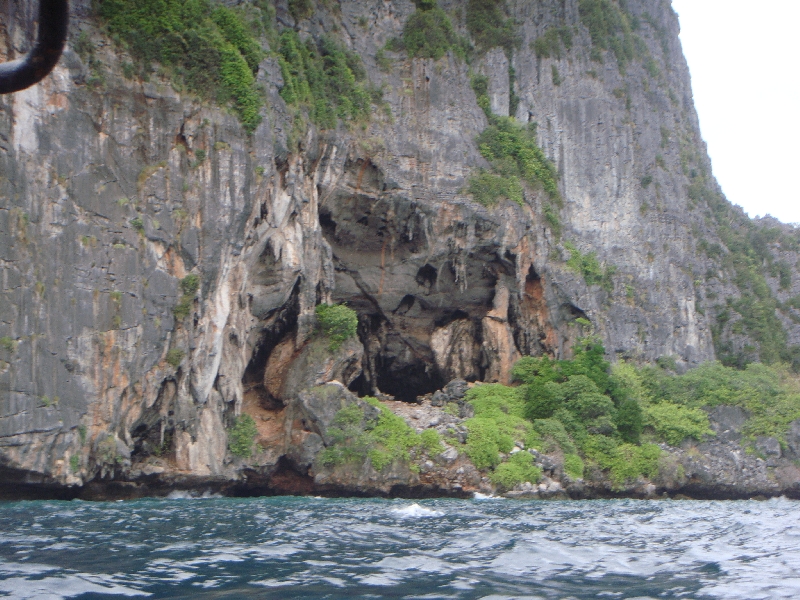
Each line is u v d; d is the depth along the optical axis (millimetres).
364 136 53031
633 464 50531
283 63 46562
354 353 47312
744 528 29094
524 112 65062
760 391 60719
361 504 35594
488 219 56719
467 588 15414
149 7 39812
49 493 33719
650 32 80125
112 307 35688
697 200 77500
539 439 48969
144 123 38656
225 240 40844
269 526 24766
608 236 65812
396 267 56688
